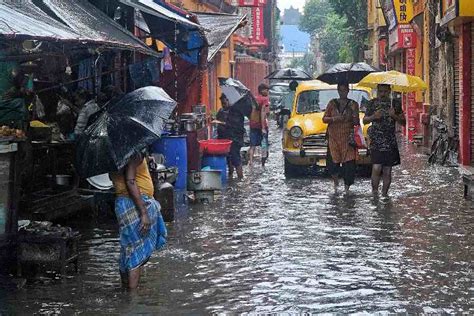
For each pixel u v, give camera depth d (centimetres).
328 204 1568
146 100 902
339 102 1728
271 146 3353
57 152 1392
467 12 2023
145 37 1753
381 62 5306
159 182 1394
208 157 1983
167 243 1184
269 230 1284
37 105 1385
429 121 3081
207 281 954
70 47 1235
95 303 862
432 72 3069
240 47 5150
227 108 2083
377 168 1658
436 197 1641
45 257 959
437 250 1109
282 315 810
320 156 2036
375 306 835
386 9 4434
